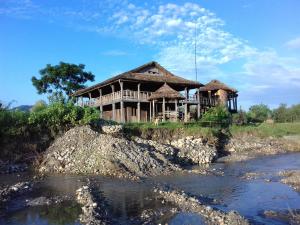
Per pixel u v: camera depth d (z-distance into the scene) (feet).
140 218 51.88
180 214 53.42
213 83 221.46
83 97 209.36
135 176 86.74
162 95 159.33
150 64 179.63
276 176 90.12
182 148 124.26
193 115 195.72
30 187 73.87
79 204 60.18
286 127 196.44
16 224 50.52
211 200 63.72
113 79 163.53
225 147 149.89
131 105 176.65
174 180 83.71
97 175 89.45
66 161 99.76
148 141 120.26
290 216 53.62
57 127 116.88
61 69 246.47
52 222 50.93
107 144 99.86
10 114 112.98
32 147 109.19
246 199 64.49
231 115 195.62
